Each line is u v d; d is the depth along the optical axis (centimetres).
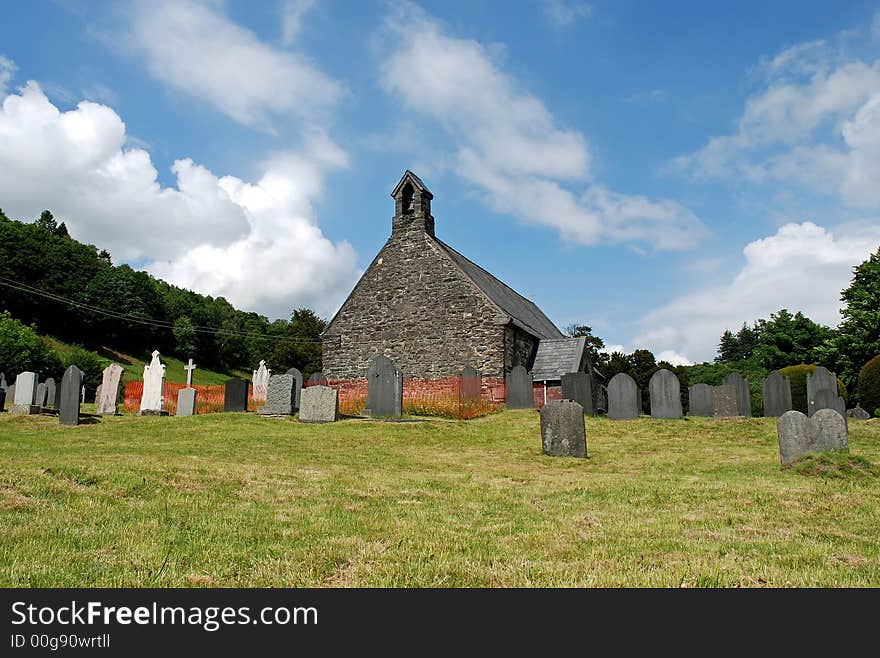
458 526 670
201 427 1700
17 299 6153
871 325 3875
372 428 1756
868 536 643
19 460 924
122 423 1766
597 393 3297
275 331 9306
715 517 729
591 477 1093
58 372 4406
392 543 583
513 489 936
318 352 6334
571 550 571
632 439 1714
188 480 847
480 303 2878
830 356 4081
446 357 2903
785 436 1202
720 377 6369
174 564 503
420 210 3123
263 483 879
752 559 545
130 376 6000
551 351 3167
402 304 3056
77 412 1744
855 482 985
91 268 7100
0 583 450
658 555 555
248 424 1767
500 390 2522
